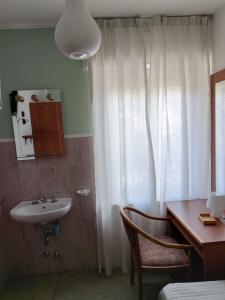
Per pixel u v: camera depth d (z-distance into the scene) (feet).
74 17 3.92
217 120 7.45
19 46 7.55
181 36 7.58
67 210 7.16
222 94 7.14
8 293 7.36
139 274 6.17
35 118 7.72
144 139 7.74
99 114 7.52
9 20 7.13
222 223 6.21
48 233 7.82
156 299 6.78
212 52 7.75
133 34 7.49
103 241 7.93
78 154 7.97
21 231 8.11
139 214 7.61
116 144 7.85
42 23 7.40
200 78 7.80
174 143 7.84
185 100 7.60
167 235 7.84
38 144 7.80
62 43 4.00
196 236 5.56
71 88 7.78
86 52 4.17
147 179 7.88
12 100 7.58
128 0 6.41
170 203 7.73
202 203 7.68
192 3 6.79
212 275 5.42
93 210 8.17
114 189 7.99
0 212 7.66
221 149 7.34
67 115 7.85
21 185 7.93
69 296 7.11
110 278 7.85
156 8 6.97
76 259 8.34
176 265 6.18
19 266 8.23
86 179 8.04
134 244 6.14
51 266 8.32
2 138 7.75
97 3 6.50
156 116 7.70
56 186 8.00
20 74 7.62
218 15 7.29
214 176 7.73
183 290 4.88
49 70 7.68
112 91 7.68
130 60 7.54
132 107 7.63
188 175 7.85
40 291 7.39
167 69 7.66
